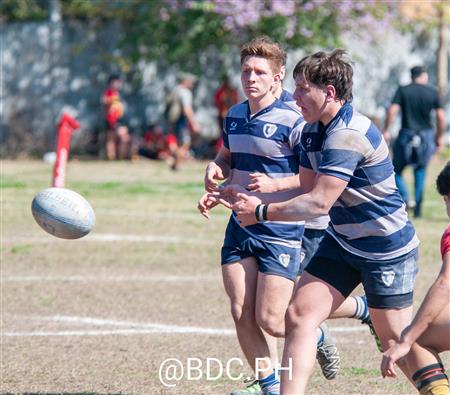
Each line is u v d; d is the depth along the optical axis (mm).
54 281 39094
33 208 24391
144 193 67312
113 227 52562
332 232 20938
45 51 104562
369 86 109312
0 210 57750
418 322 18625
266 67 23375
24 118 104562
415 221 56500
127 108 105312
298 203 19969
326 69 19828
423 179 57750
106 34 104875
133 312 33906
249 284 23219
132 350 28969
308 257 24422
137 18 100812
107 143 99438
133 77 105062
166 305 34938
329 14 97562
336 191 19719
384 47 109500
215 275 40469
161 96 105312
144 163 96125
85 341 30016
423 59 112062
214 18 97375
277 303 22906
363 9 98812
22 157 101062
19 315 33469
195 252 45719
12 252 45125
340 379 26094
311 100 19984
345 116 19969
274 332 22953
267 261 23078
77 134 104562
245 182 24031
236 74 104500
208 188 24062
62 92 104688
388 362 18734
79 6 105500
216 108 104125
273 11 93688
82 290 37375
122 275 40312
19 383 25453
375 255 20375
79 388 25047
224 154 24531
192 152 101125
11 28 104688
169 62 102562
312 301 20453
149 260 43625
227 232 24000
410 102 56812
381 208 20203
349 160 19703
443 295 18375
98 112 105125
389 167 20188
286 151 23547
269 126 23484
